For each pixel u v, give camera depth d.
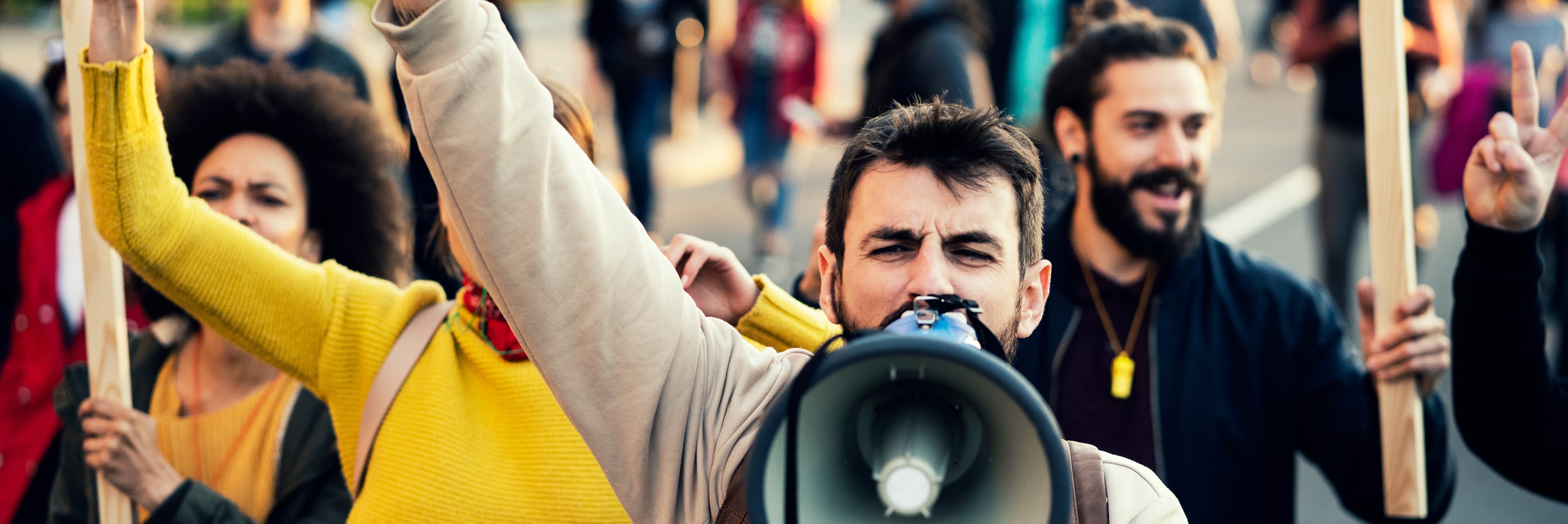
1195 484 2.46
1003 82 5.32
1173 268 2.55
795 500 1.12
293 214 2.49
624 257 1.44
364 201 2.58
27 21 16.73
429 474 1.83
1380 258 2.36
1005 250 1.46
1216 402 2.49
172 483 2.15
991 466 1.22
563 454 1.82
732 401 1.51
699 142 11.09
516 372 1.87
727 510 1.47
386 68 5.48
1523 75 2.01
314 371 1.97
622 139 7.90
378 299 2.00
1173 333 2.53
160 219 1.90
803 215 8.68
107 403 2.16
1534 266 2.05
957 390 1.20
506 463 1.83
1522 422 2.10
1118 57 2.56
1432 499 2.50
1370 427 2.43
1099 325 2.59
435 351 1.93
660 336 1.45
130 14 1.85
